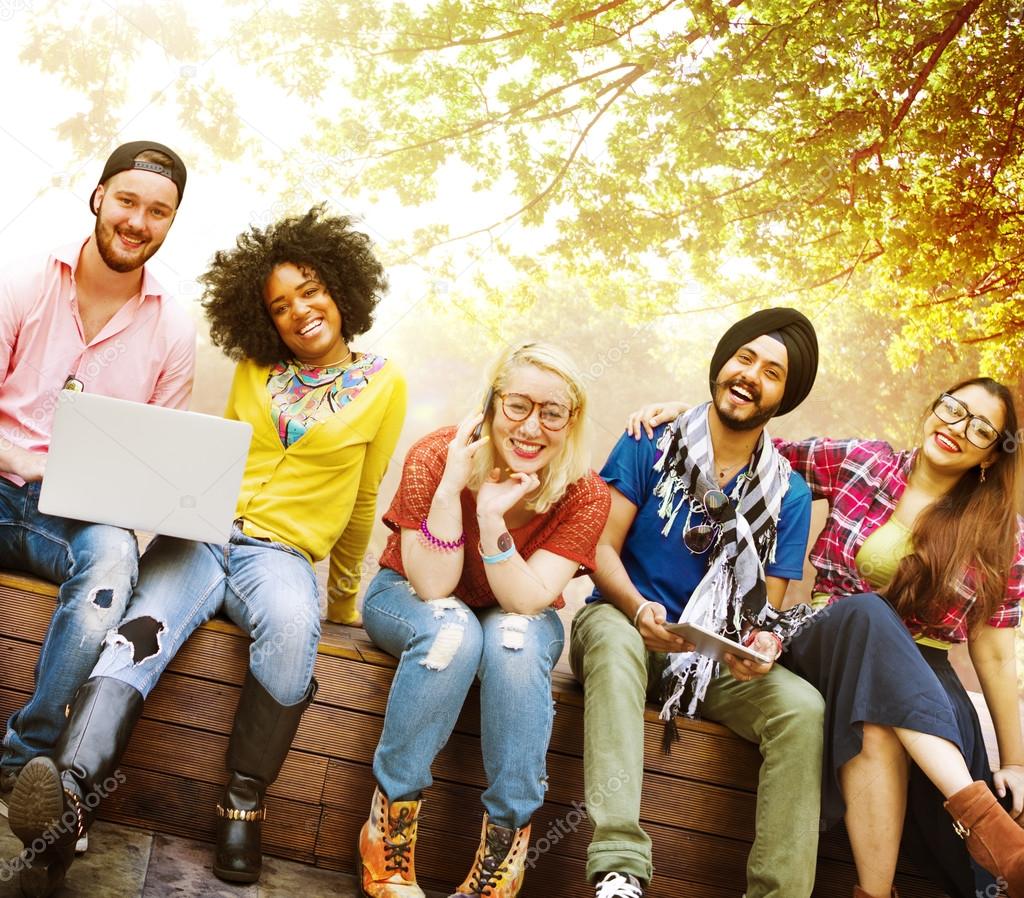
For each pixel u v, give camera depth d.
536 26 6.72
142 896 1.74
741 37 6.47
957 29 6.07
